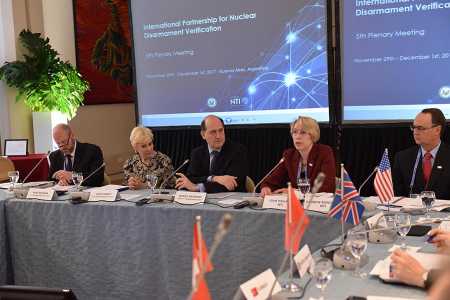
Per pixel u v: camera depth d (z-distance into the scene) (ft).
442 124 10.98
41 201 11.60
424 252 6.86
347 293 5.53
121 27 26.53
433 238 6.94
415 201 9.93
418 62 16.39
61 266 11.47
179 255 10.30
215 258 9.99
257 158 20.11
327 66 17.72
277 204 9.87
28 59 21.30
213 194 11.53
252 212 9.68
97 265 11.10
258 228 9.63
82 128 24.85
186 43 19.99
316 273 5.55
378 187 9.29
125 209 10.75
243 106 19.34
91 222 11.08
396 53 16.65
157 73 20.65
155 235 10.51
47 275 11.64
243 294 5.19
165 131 21.74
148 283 10.66
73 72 22.15
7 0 21.56
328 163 11.46
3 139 21.71
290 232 5.67
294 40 18.22
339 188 7.73
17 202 11.80
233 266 9.87
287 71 18.45
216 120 12.71
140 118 21.26
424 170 11.16
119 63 26.58
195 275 4.16
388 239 7.43
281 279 6.05
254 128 19.40
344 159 18.47
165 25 20.26
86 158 14.60
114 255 10.92
